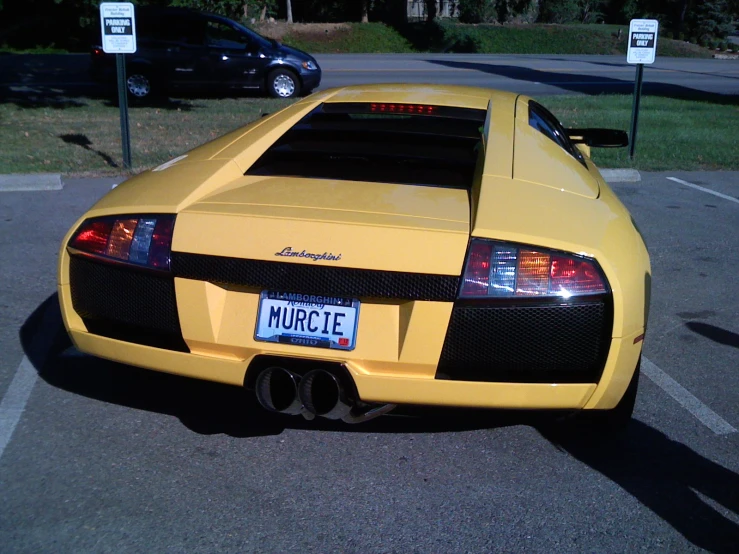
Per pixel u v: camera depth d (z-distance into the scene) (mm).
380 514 2980
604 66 27719
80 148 9992
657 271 6102
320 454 3379
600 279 2916
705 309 5312
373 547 2791
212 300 2990
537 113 4539
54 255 6055
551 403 2959
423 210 3088
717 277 5977
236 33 15859
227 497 3062
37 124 11719
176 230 3043
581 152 5492
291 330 2928
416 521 2943
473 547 2803
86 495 3049
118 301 3150
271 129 3971
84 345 3303
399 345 2873
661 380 4195
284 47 16359
